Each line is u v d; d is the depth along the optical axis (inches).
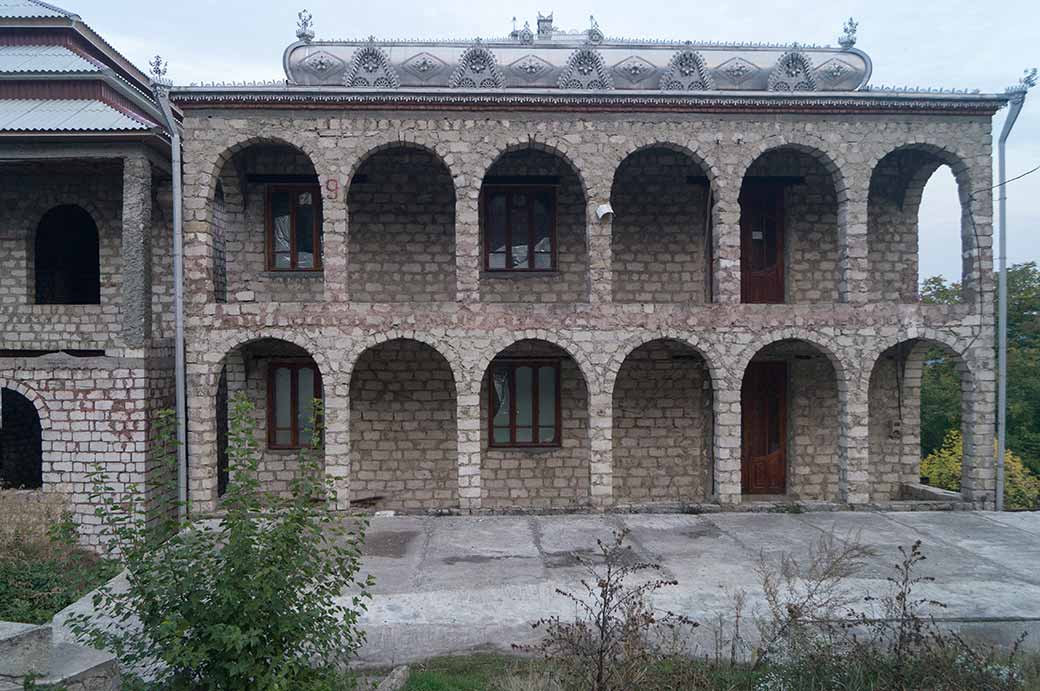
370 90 558.6
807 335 586.9
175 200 557.6
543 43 652.1
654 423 674.2
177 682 248.1
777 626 338.0
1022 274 1047.6
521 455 666.8
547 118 577.3
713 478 667.4
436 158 661.9
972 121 593.0
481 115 573.6
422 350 666.8
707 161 584.1
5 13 665.0
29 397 566.9
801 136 586.2
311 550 268.8
